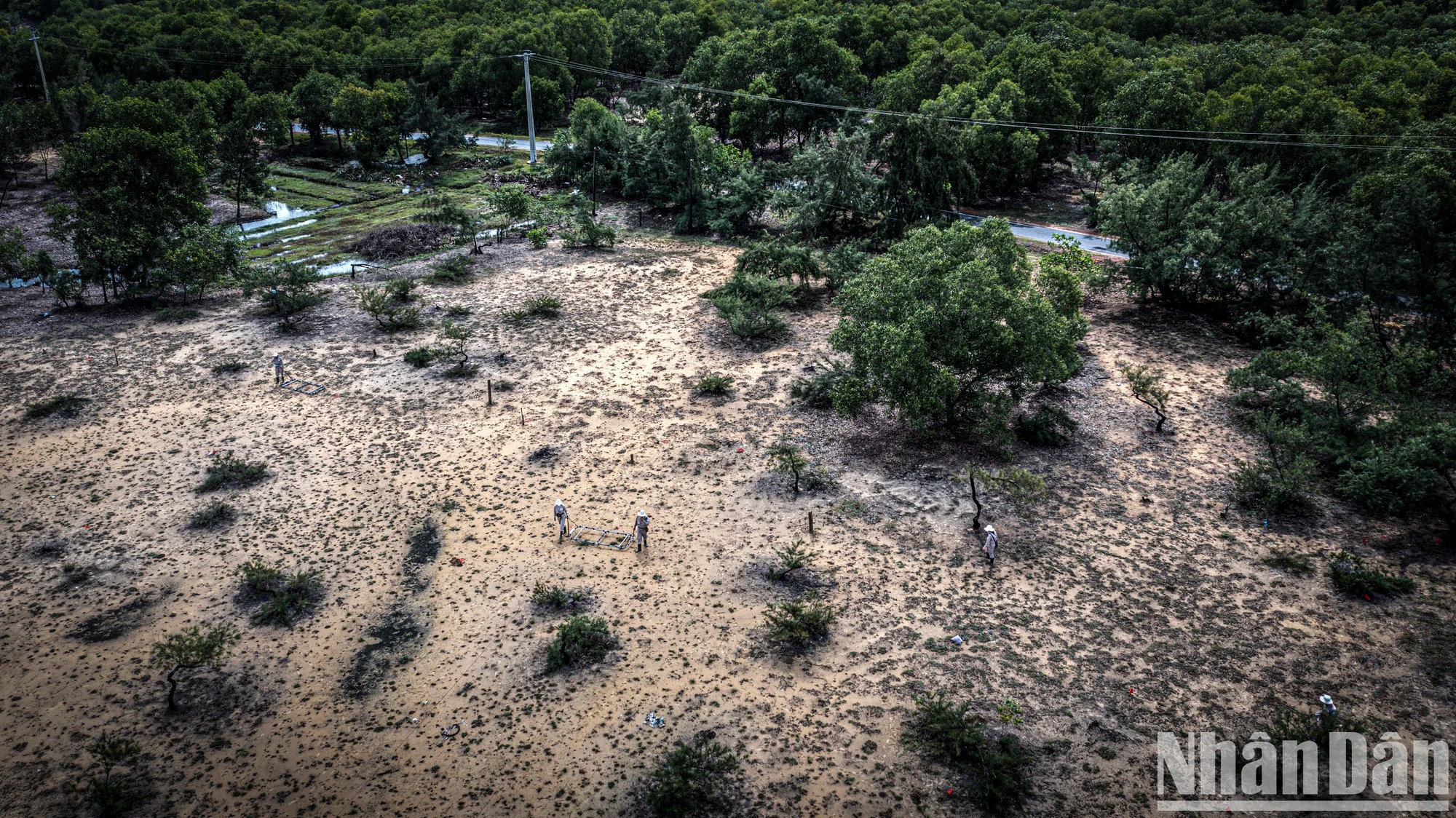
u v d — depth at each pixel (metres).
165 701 28.39
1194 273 57.25
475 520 38.09
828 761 25.47
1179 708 27.17
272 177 105.06
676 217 86.38
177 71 132.38
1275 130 71.00
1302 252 51.41
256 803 24.53
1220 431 44.19
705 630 31.17
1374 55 98.81
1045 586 33.16
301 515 38.53
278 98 109.06
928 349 39.47
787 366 52.72
